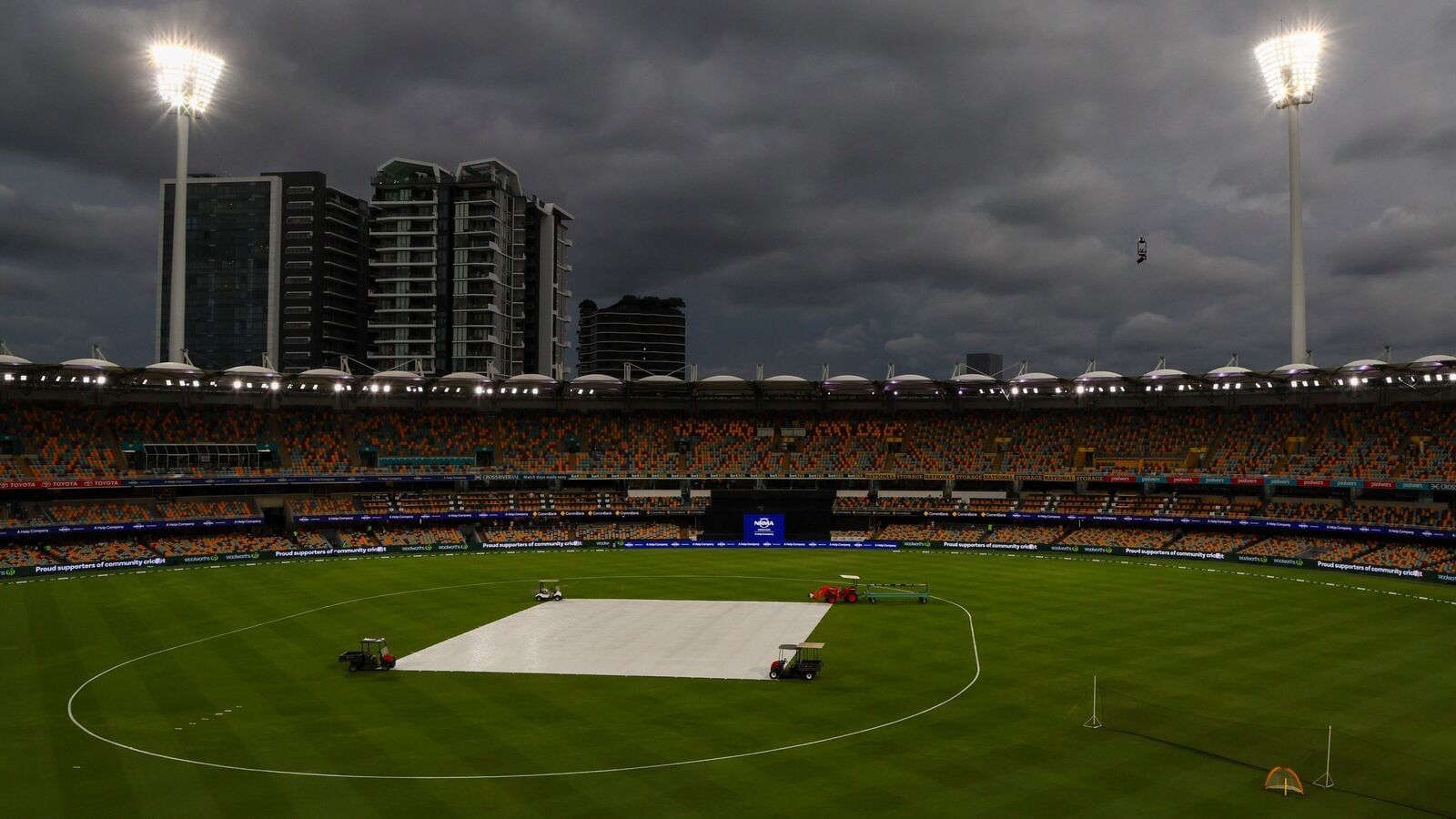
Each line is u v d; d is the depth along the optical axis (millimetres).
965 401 133125
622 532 118812
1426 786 33125
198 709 43000
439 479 119500
